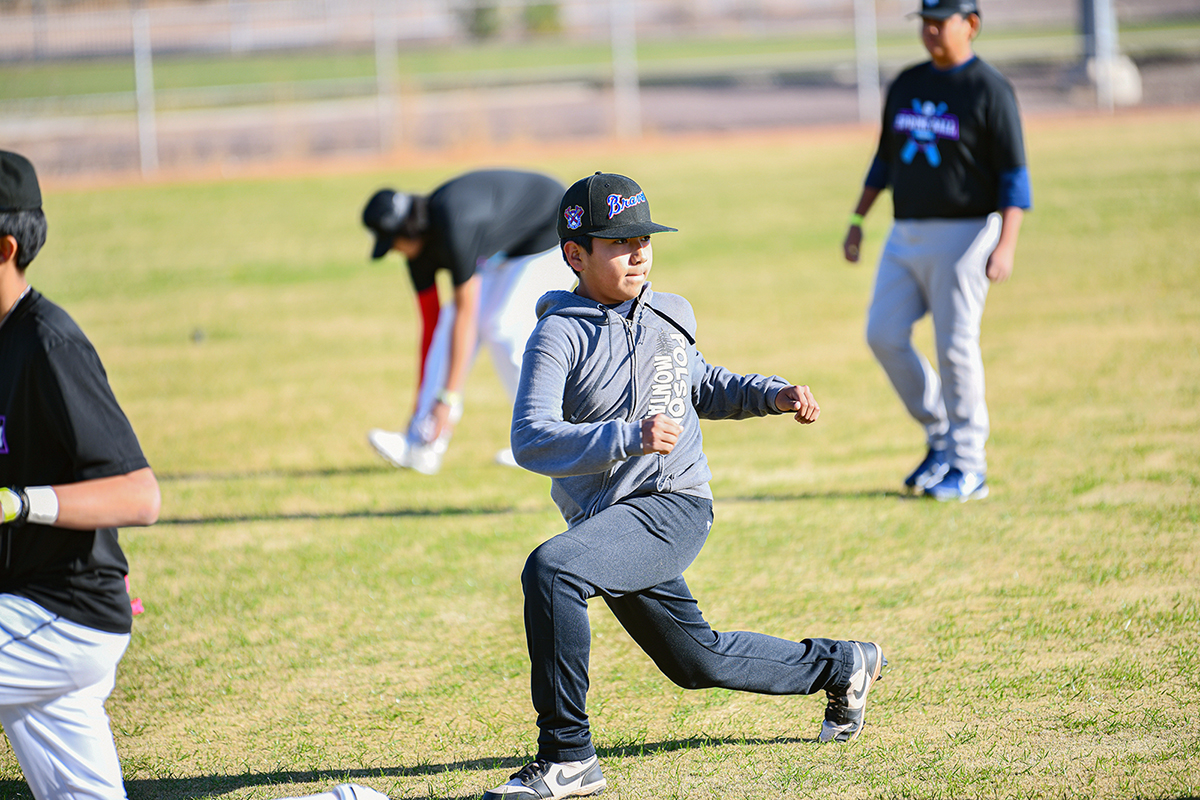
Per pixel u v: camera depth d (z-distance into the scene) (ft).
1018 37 401.08
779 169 228.63
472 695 48.85
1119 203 169.68
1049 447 78.33
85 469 31.35
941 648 50.37
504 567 64.08
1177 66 331.98
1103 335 106.42
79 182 253.24
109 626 32.68
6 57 370.94
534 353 37.55
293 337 130.82
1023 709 44.39
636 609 38.83
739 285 143.13
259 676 51.55
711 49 452.76
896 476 76.54
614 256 37.96
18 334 31.45
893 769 40.57
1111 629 50.90
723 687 40.22
